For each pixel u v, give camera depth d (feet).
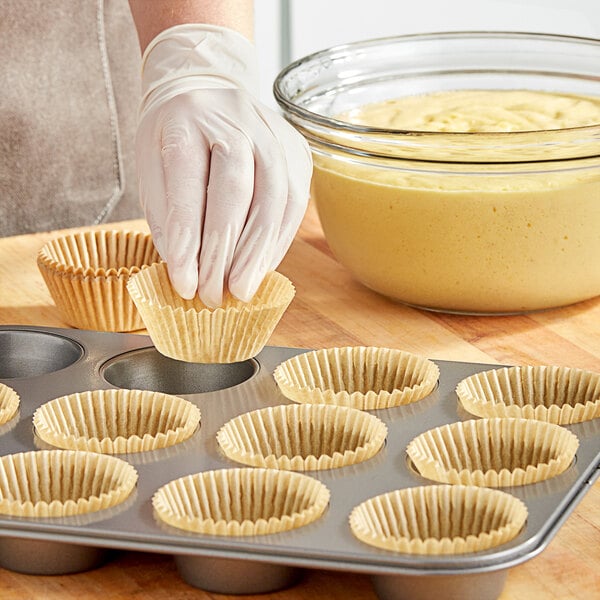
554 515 3.89
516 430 4.41
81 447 4.37
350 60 6.83
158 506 3.87
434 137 5.39
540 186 5.47
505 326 5.84
